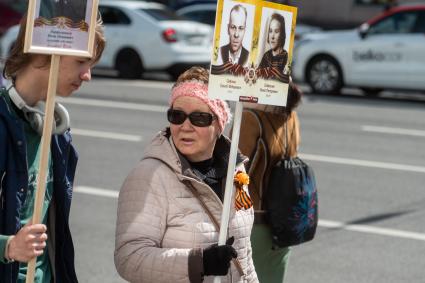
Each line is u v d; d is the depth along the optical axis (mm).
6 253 4754
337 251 12047
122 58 32344
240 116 5395
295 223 7297
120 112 24578
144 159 5555
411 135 21766
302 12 54188
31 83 5137
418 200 15133
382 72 28375
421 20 27859
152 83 31797
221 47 5258
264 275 7504
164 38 31281
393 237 12805
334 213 14062
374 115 24922
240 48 5336
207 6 37281
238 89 5355
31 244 4719
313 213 7477
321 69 29750
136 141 20109
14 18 41000
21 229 4797
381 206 14633
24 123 5188
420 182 16562
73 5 4891
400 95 30688
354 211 14258
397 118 24469
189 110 5504
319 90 29797
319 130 22125
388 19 28484
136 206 5402
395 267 11477
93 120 23047
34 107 5234
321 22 53156
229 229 5645
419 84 27781
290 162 7395
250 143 7371
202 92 5512
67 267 5543
